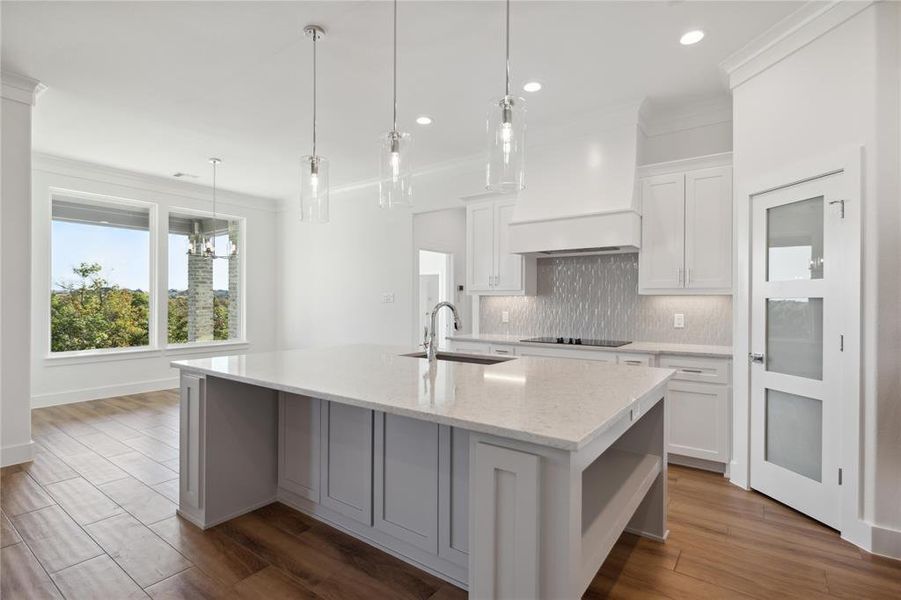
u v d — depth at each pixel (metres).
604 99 3.62
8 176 3.27
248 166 5.38
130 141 4.55
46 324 5.05
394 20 2.60
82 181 5.27
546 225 3.99
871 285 2.24
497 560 1.37
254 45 2.87
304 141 4.55
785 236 2.75
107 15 2.56
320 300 6.64
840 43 2.39
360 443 2.33
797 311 2.67
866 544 2.23
